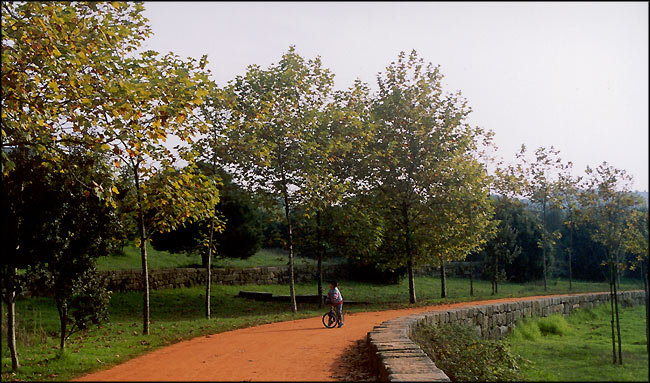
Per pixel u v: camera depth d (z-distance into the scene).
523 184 39.59
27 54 13.59
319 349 13.13
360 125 27.42
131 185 17.38
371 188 30.27
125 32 14.55
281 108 25.66
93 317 14.83
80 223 14.37
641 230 19.73
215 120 23.92
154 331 17.62
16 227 13.36
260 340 14.88
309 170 25.41
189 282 32.97
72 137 14.80
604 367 16.55
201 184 16.97
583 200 19.53
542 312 28.88
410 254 29.78
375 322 20.08
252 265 42.12
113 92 13.59
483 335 23.12
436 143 29.30
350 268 43.22
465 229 29.97
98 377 10.41
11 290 13.34
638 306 35.94
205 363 11.24
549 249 49.12
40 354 14.84
